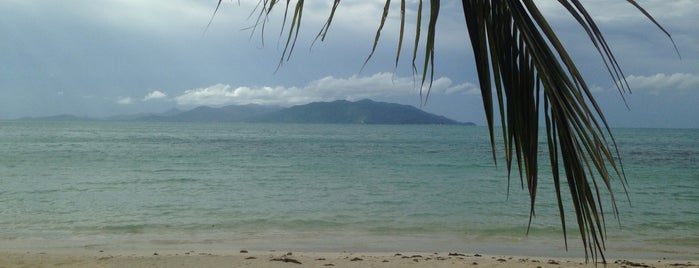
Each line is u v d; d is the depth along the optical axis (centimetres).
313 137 10081
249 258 882
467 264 872
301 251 1028
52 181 2361
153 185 2253
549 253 1038
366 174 2888
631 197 2033
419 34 164
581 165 157
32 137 7950
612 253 1052
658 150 6022
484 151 5444
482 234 1245
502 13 168
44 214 1483
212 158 4075
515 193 2059
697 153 5369
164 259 870
